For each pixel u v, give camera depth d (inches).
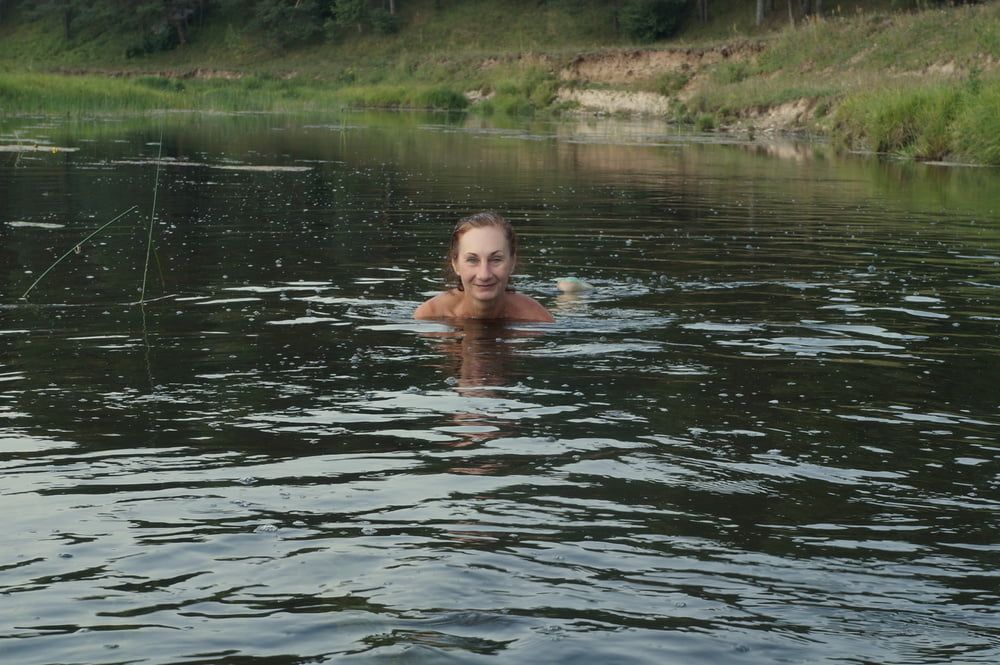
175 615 96.8
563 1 2763.3
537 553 110.5
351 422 156.2
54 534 114.8
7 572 105.4
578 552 110.9
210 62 2977.4
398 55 2728.8
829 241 372.5
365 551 110.6
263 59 2933.1
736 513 122.5
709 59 1867.6
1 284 271.6
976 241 377.4
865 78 1375.5
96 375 182.1
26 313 235.5
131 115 1461.6
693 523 119.3
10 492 127.0
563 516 120.7
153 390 172.9
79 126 1171.9
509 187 578.6
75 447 143.9
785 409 165.5
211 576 104.7
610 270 303.7
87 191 517.7
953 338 220.4
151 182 569.9
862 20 1648.6
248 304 248.1
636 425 155.8
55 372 183.9
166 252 329.7
